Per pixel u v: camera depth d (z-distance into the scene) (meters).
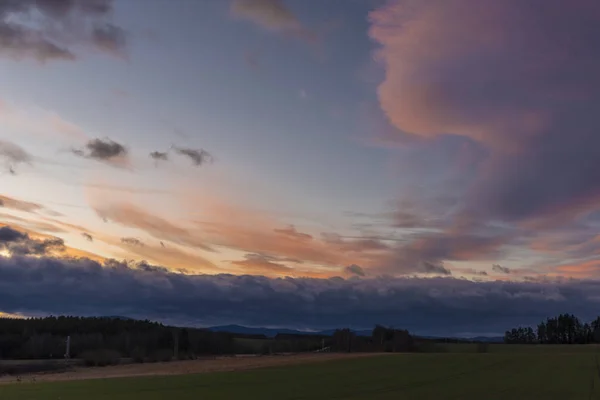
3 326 98.75
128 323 111.50
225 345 113.38
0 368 72.00
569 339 165.12
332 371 61.06
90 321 109.50
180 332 110.94
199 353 107.69
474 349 113.62
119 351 97.38
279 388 43.69
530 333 171.75
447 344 121.94
